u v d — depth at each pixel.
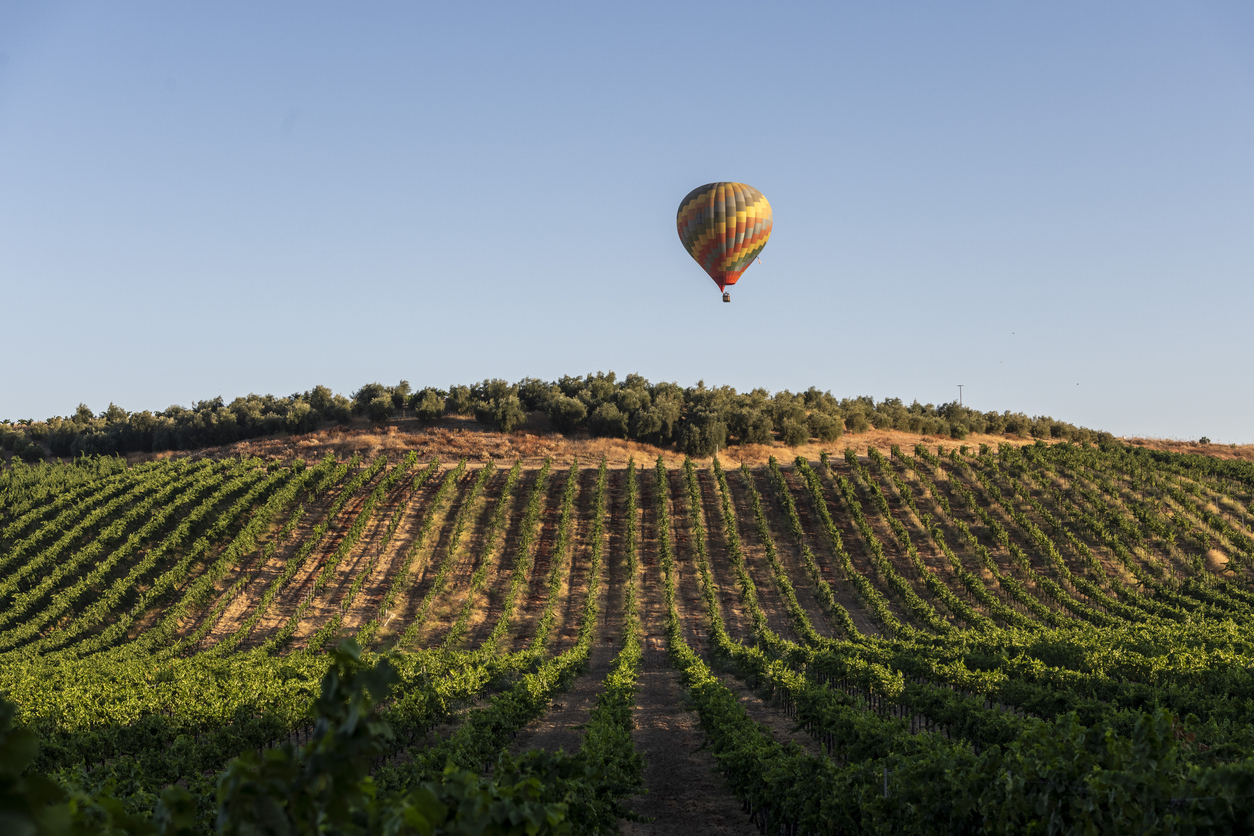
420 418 86.56
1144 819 7.16
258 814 3.50
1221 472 72.56
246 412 89.00
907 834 10.25
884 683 25.98
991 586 53.44
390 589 52.12
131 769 15.66
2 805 2.28
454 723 27.86
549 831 6.48
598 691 34.88
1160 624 42.53
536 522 62.44
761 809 15.46
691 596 53.38
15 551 56.16
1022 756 8.66
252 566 55.06
